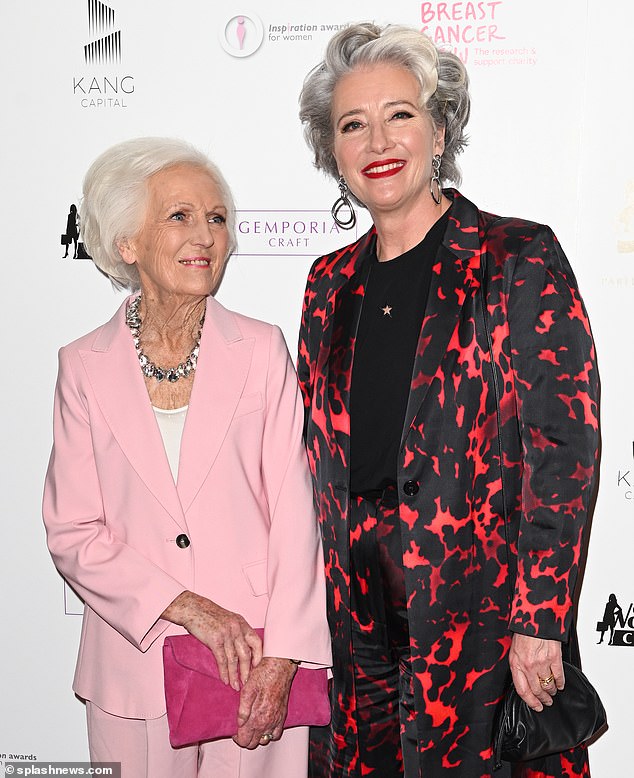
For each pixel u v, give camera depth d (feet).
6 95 6.77
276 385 5.17
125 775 5.06
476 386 4.86
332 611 5.37
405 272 5.26
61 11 6.67
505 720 4.99
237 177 6.68
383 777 5.57
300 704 4.97
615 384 6.51
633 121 6.30
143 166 4.97
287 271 6.75
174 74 6.64
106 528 5.03
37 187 6.83
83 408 5.09
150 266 5.01
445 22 6.39
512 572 4.94
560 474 4.69
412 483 4.88
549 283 4.79
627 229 6.38
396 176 5.12
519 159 6.43
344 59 5.29
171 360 5.13
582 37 6.29
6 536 7.12
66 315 6.93
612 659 6.72
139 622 4.77
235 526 4.99
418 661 4.92
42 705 7.22
